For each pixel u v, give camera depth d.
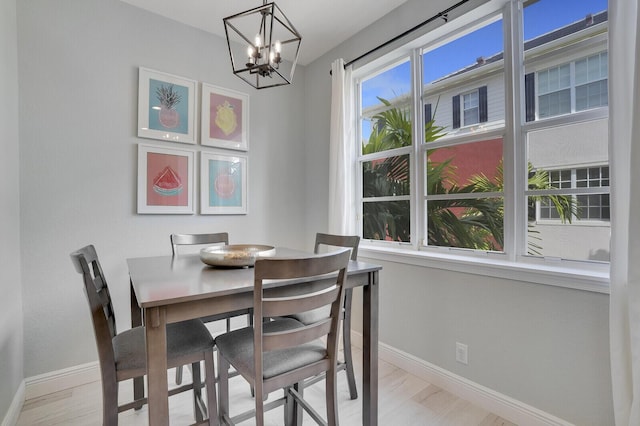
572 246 1.61
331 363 1.32
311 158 3.25
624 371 1.25
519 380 1.66
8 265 1.70
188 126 2.55
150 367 1.06
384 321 2.40
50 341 2.00
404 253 2.23
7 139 1.71
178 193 2.50
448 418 1.72
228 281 1.30
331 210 2.77
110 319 1.44
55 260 2.02
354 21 2.55
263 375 1.18
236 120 2.83
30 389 1.92
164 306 1.08
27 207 1.93
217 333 2.73
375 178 2.71
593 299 1.42
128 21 2.30
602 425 1.39
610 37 1.31
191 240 2.17
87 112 2.13
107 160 2.21
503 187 1.87
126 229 2.29
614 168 1.29
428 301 2.10
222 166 2.75
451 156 2.16
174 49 2.50
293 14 2.45
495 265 1.74
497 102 1.91
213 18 2.49
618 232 1.27
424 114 2.32
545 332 1.57
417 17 2.23
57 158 2.03
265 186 3.04
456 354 1.94
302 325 1.58
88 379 2.11
